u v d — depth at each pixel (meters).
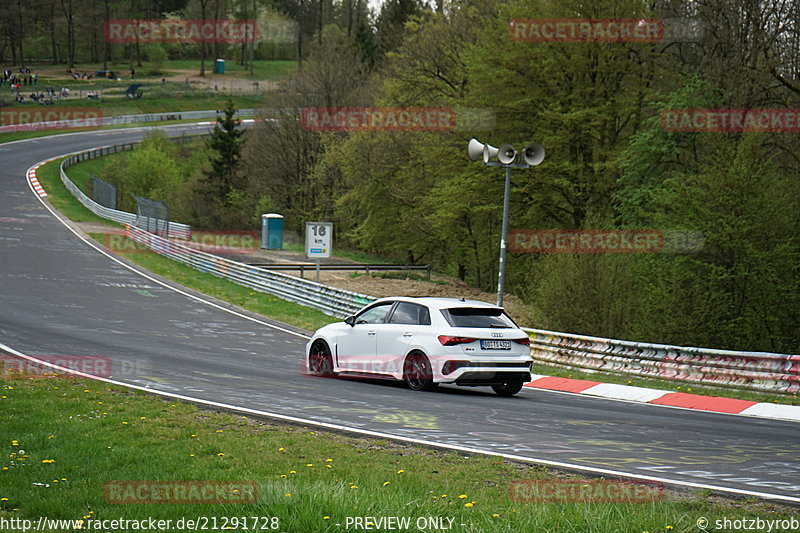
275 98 135.00
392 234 112.12
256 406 24.36
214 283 71.06
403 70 104.50
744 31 67.88
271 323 54.41
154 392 26.09
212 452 18.00
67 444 18.36
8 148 170.12
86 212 112.31
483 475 16.12
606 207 76.00
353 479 15.40
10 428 20.09
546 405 26.98
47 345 37.44
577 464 17.34
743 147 52.94
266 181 139.38
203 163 170.25
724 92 67.62
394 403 25.72
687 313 50.12
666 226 53.56
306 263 89.50
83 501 13.78
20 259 72.50
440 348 28.56
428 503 13.26
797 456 18.81
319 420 22.30
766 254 50.44
